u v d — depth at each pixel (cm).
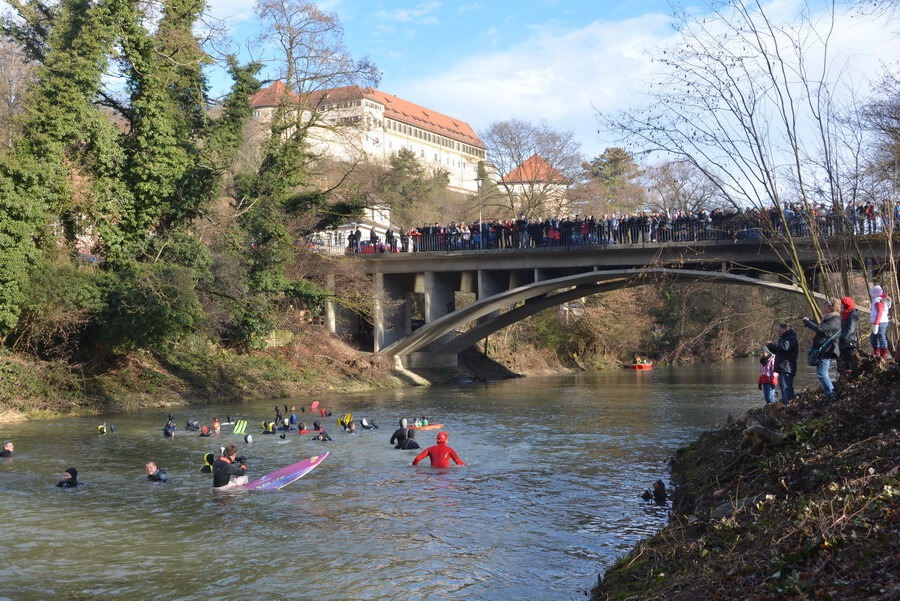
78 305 3334
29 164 3206
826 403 1467
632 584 1004
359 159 4906
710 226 3759
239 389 4141
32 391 3272
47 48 3769
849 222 1761
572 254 4453
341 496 1752
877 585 720
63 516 1576
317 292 4559
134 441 2597
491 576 1191
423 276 5359
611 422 3088
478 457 2262
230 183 4678
